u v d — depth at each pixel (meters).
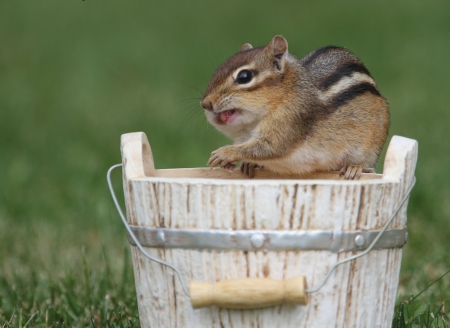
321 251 6.88
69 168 18.56
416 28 37.38
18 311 10.00
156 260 7.08
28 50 36.50
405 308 9.79
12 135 22.38
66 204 15.84
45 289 11.02
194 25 39.91
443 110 23.50
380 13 41.12
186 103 25.30
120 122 23.47
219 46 34.12
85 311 10.04
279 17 40.81
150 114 24.31
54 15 44.03
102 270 12.06
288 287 6.68
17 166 18.72
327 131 10.21
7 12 44.69
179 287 7.12
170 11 44.34
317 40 34.12
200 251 6.95
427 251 12.61
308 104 10.07
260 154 9.68
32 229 14.29
